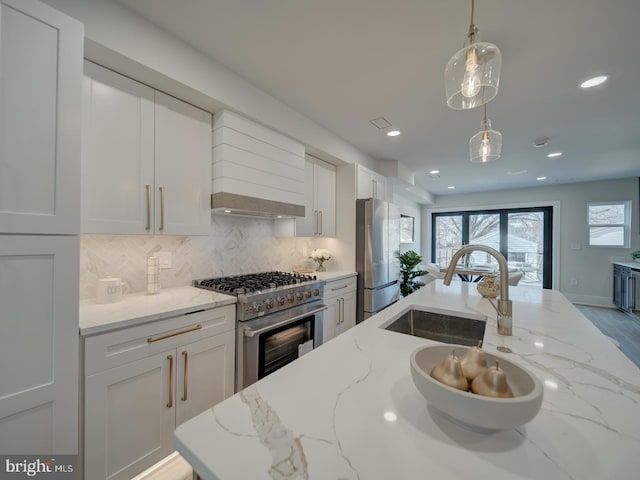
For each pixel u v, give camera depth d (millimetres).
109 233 1443
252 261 2660
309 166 2891
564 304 1689
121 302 1573
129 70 1462
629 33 1488
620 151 3455
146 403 1336
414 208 6652
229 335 1711
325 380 757
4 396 928
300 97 2197
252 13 1394
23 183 960
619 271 4711
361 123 2678
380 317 1379
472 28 1162
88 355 1152
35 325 986
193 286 2088
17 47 949
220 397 1657
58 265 1033
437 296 1904
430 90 2100
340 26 1475
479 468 467
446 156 3736
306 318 2248
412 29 1490
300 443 520
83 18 1223
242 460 481
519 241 6027
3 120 925
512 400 490
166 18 1424
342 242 3314
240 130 1970
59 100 1034
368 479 442
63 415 1046
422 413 613
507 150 3434
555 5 1316
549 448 513
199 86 1663
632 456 494
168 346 1413
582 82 1965
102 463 1195
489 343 1056
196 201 1827
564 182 5344
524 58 1705
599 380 779
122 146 1490
